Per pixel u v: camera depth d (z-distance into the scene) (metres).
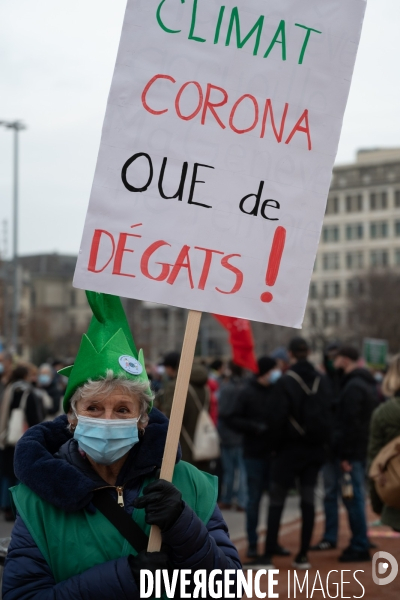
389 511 5.84
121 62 3.00
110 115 2.99
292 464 7.47
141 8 3.02
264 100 3.12
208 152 3.06
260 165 3.11
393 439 5.85
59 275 106.44
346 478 7.97
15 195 32.50
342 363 8.34
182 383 2.85
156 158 3.01
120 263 2.98
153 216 3.01
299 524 10.46
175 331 93.75
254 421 8.19
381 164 93.69
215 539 2.92
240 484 11.81
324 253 96.00
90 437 2.79
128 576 2.66
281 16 3.13
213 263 3.05
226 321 10.62
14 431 10.29
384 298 58.12
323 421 7.44
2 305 57.28
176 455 2.86
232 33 3.09
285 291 3.13
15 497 2.87
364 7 3.20
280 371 12.55
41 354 66.38
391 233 92.50
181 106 3.04
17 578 2.75
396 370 5.99
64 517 2.80
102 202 2.97
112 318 2.99
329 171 3.18
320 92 3.17
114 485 2.88
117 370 2.83
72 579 2.70
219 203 3.07
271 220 3.12
